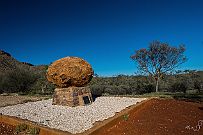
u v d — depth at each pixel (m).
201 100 14.44
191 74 31.81
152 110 10.02
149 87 25.42
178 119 8.86
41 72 32.84
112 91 23.58
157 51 23.59
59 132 7.57
